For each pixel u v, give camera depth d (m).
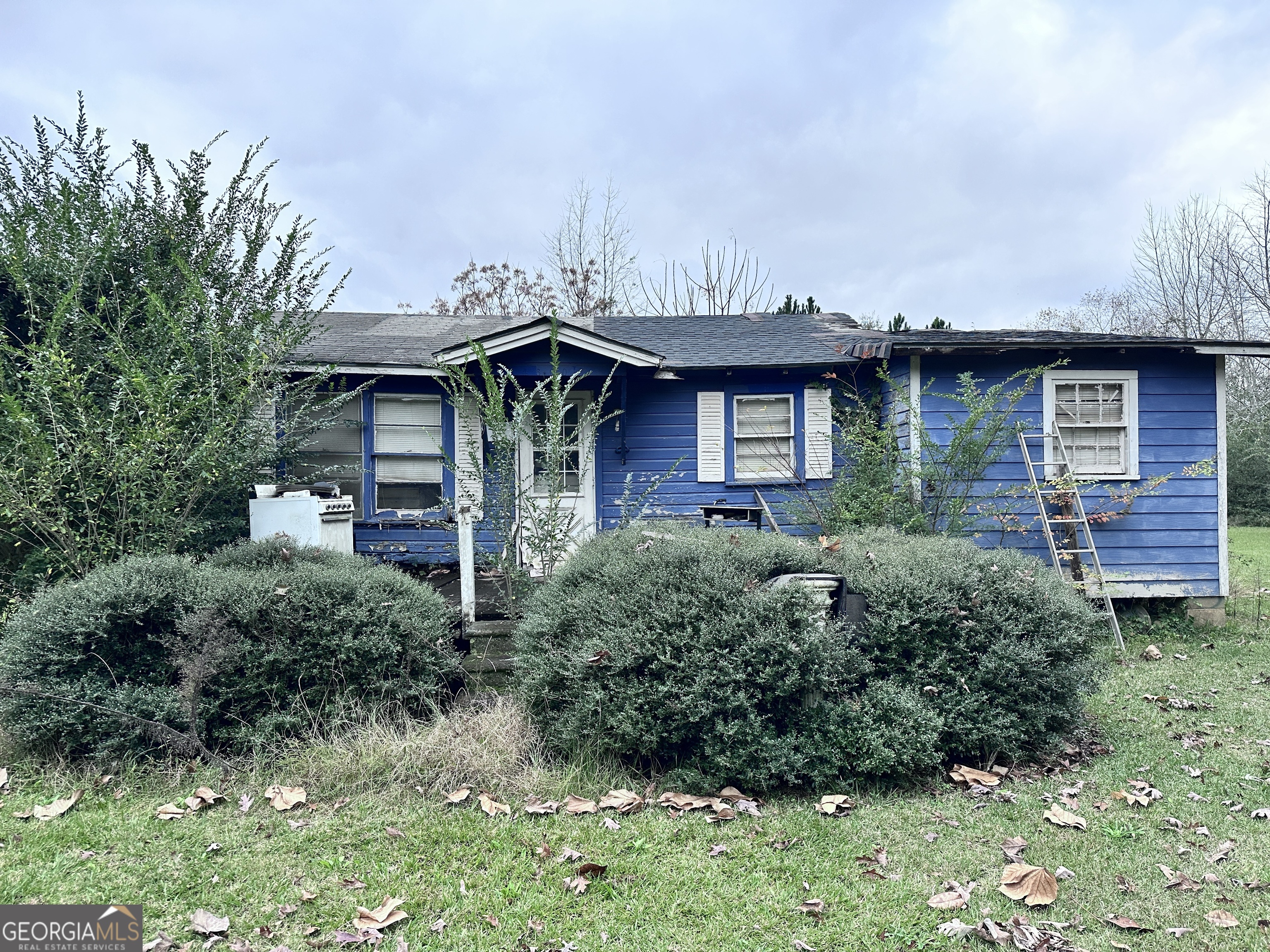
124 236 7.16
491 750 4.06
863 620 4.30
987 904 2.78
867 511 8.43
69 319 6.34
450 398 7.96
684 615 4.08
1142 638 8.00
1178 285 27.16
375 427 9.03
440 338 9.93
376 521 8.97
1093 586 8.09
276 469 8.04
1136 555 8.67
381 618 4.64
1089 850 3.20
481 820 3.50
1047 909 2.75
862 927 2.64
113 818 3.50
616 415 8.52
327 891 2.87
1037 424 8.72
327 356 8.54
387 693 4.52
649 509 9.45
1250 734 4.73
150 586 4.38
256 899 2.81
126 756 4.01
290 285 7.69
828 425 9.63
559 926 2.65
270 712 4.33
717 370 9.49
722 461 9.58
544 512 6.37
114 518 5.93
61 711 4.00
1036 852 3.18
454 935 2.59
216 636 4.20
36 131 7.20
